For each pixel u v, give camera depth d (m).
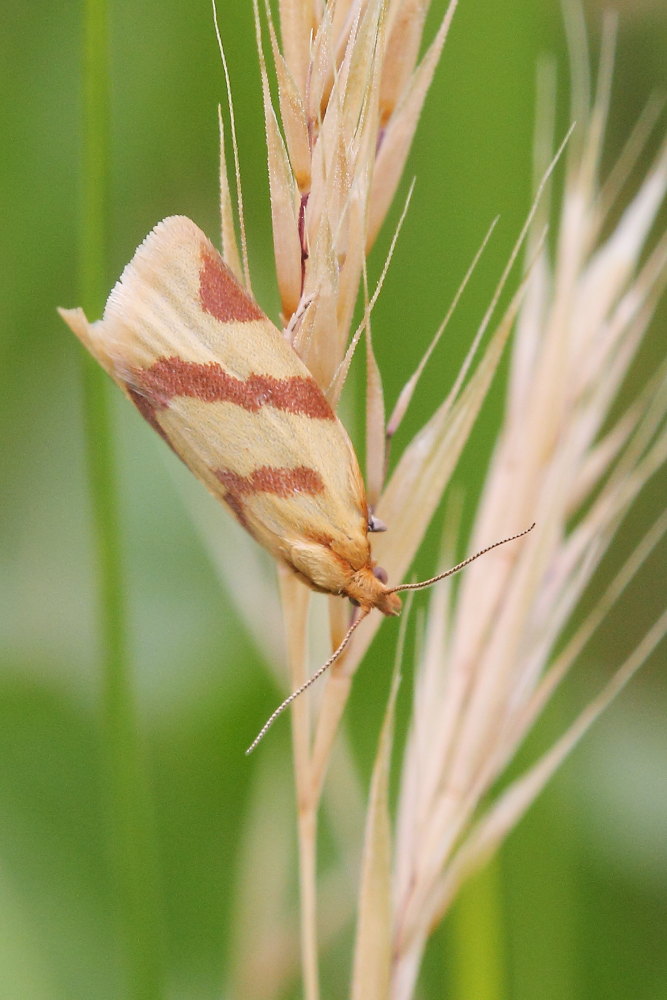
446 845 0.11
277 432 0.11
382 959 0.11
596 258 0.12
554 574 0.11
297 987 0.12
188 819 0.13
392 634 0.13
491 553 0.12
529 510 0.11
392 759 0.13
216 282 0.11
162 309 0.11
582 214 0.12
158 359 0.11
